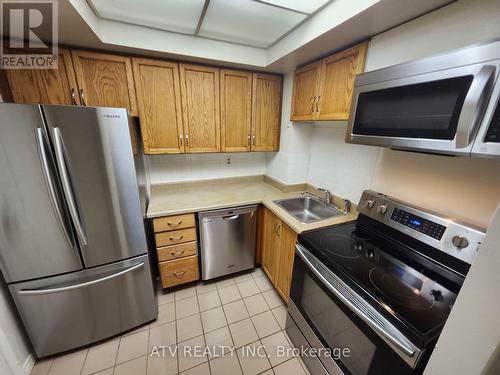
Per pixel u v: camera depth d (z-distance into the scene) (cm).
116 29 147
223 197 215
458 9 96
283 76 220
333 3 121
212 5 128
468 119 71
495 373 57
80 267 141
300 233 144
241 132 219
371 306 90
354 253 121
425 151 93
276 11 132
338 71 150
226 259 214
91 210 135
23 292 129
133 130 159
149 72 174
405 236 124
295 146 222
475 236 95
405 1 98
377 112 107
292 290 154
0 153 109
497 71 64
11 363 127
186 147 201
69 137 121
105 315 155
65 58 151
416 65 86
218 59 178
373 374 91
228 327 173
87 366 144
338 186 193
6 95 145
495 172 94
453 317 63
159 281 221
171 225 183
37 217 123
